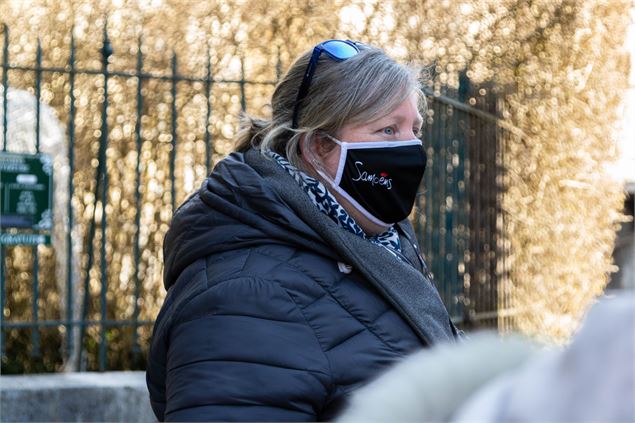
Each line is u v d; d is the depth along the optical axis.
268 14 9.51
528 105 9.74
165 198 8.74
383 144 2.41
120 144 8.77
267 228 2.20
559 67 10.18
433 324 2.21
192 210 2.32
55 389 5.56
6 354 8.14
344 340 2.08
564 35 10.26
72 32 5.99
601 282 10.32
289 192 2.26
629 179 11.68
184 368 2.03
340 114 2.39
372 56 2.46
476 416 0.72
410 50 9.59
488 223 8.37
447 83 7.64
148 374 2.36
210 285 2.12
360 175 2.40
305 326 2.06
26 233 5.95
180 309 2.14
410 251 2.64
